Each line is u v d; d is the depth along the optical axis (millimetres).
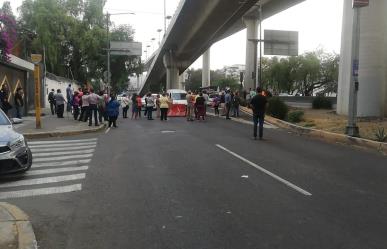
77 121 26094
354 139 17344
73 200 8336
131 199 8367
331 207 7914
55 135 19734
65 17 54406
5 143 9852
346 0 26641
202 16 44531
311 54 73000
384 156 14391
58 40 54531
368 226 6855
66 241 6141
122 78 68938
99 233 6461
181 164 12148
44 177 10414
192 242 6082
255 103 18562
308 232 6516
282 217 7246
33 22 52656
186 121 29750
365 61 24969
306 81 73812
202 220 7055
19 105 25797
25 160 10273
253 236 6324
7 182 9898
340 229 6680
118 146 16016
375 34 24859
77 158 13234
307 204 8078
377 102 25141
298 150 15352
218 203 8078
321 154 14531
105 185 9555
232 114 36344
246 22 55750
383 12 24969
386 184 9977
